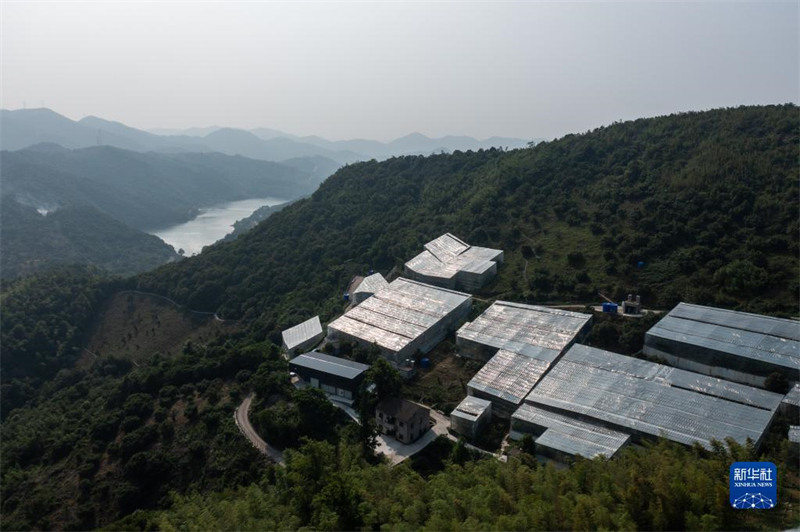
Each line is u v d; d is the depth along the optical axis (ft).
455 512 186.29
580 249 477.77
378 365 330.34
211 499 251.80
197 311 645.10
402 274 563.07
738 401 281.95
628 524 157.69
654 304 396.98
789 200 425.69
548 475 201.67
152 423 345.10
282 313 557.33
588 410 283.18
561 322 382.01
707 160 508.53
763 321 336.70
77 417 422.41
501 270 498.28
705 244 423.23
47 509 291.79
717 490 165.68
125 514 281.54
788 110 561.02
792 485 192.34
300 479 227.20
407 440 295.89
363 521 193.26
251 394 364.58
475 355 381.19
